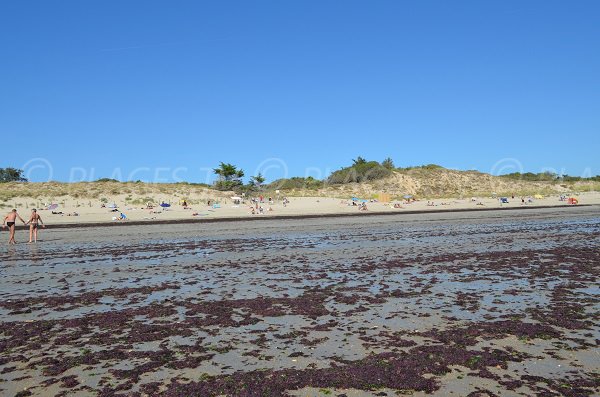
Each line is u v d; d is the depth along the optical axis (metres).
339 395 6.24
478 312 10.41
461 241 25.19
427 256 19.55
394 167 116.25
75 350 8.19
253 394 6.30
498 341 8.36
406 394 6.24
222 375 6.98
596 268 16.08
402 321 9.75
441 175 111.25
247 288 13.39
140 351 8.09
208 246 24.19
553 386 6.44
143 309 11.02
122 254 21.20
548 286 13.16
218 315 10.41
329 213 52.31
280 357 7.71
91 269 17.06
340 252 21.23
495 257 19.00
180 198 65.44
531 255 19.45
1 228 35.00
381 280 14.37
